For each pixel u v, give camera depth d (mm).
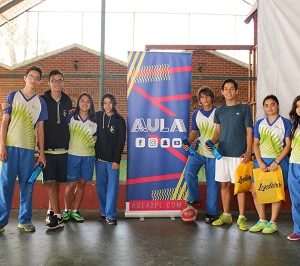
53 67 13039
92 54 13023
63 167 3986
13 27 18406
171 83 4469
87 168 4215
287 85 4910
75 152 4148
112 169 4176
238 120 4078
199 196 4430
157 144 4473
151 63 4457
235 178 3980
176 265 2891
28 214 3822
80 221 4227
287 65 4914
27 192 3809
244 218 4051
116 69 12969
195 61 12438
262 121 3986
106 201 4223
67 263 2895
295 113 3750
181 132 4469
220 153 4105
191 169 4387
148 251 3215
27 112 3707
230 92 4133
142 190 4457
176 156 4477
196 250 3266
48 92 4000
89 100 4191
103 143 4188
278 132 3865
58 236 3623
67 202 4266
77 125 4141
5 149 3643
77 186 4262
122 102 10164
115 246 3340
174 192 4473
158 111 4469
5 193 3686
